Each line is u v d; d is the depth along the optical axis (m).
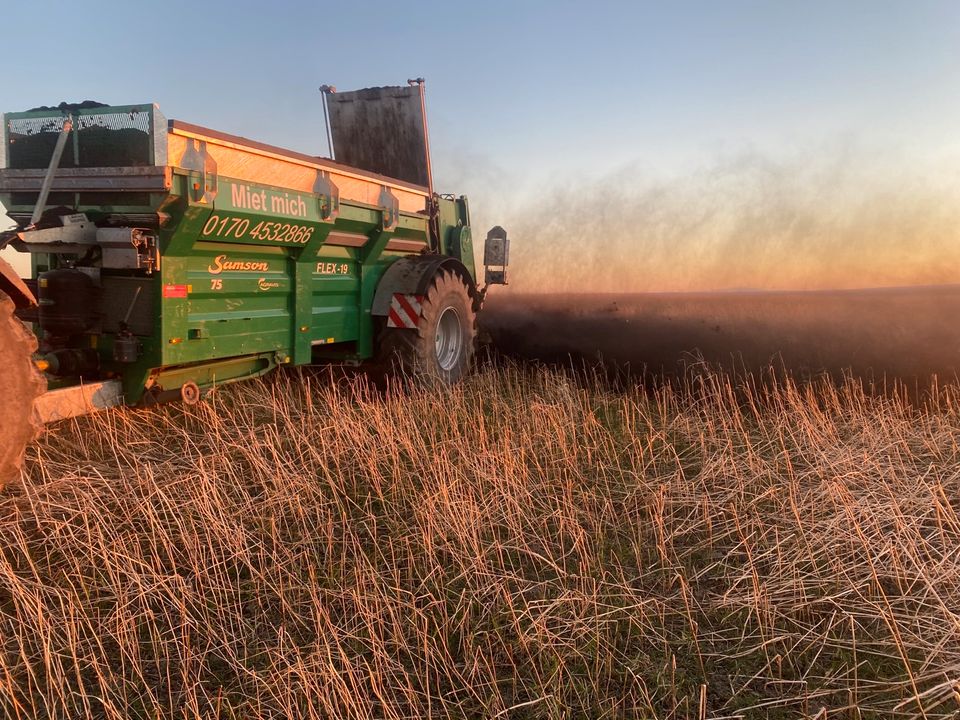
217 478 3.93
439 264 6.57
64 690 2.43
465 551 3.22
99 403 4.18
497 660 2.62
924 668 2.43
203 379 4.82
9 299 3.28
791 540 3.41
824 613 2.84
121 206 4.21
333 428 4.84
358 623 2.80
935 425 5.21
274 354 5.31
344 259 6.06
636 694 2.41
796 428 5.15
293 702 2.36
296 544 3.41
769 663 2.47
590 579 3.09
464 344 7.20
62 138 4.14
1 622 2.76
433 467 4.13
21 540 3.22
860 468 4.08
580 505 3.91
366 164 7.79
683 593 2.82
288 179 5.02
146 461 4.32
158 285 4.21
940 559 3.16
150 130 4.02
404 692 2.35
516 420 5.29
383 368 6.50
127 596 2.90
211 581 3.02
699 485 4.16
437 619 2.85
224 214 4.41
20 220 4.54
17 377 3.30
